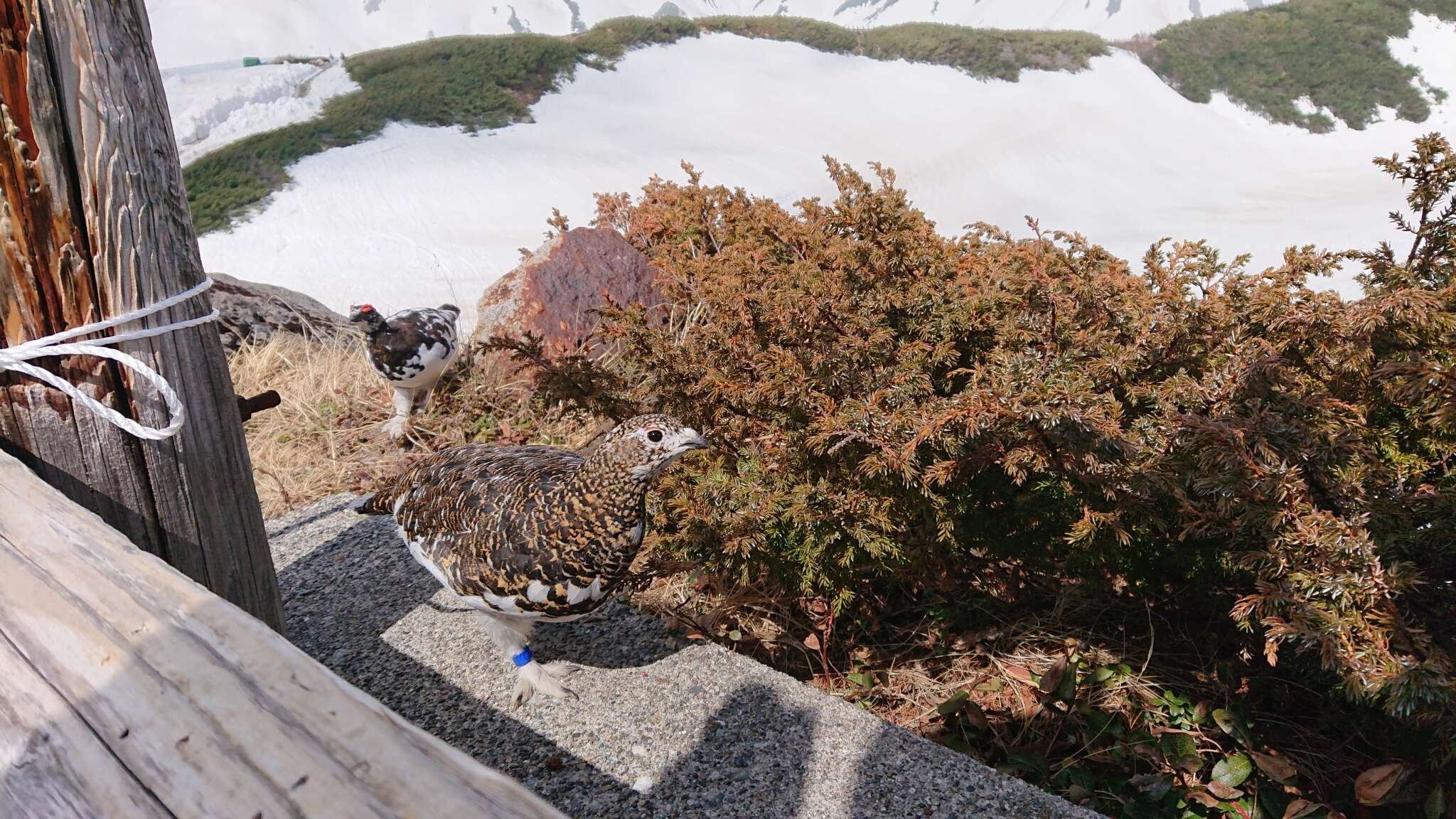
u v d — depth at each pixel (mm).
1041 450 2748
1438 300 2531
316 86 30781
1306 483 2486
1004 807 2174
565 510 2336
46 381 1688
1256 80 30844
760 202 5742
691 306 5184
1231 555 2760
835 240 4105
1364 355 2686
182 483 1861
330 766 920
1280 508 2381
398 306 18344
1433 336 2729
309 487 4602
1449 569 2662
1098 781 2762
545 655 2891
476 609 2582
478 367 5617
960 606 3547
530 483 2451
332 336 7145
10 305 1670
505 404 5344
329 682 1038
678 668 2760
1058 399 2598
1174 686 3150
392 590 3324
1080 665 3219
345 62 33031
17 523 1452
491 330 5746
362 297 18797
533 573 2354
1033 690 3170
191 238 1864
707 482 3072
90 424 1742
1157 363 3209
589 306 5754
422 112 30250
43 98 1589
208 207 23734
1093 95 32094
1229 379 2770
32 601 1270
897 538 3119
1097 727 2924
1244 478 2400
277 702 1018
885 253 3699
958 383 3512
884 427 2834
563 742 2496
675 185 6844
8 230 1625
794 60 36562
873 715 2521
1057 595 3588
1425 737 2580
